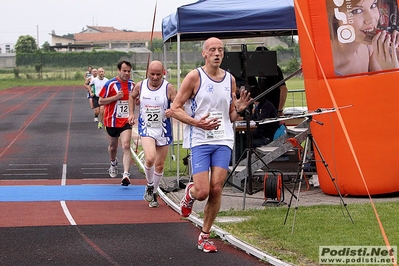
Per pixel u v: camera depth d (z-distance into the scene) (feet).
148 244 22.74
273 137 36.04
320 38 29.89
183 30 32.83
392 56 29.81
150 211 28.91
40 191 34.17
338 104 29.71
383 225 23.68
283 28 33.37
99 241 23.22
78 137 61.82
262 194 31.71
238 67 34.19
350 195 30.19
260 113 35.86
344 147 29.78
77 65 269.64
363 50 29.63
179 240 23.29
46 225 25.94
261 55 35.27
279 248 21.08
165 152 29.50
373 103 29.48
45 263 20.33
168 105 29.32
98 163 45.09
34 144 55.93
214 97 20.76
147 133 29.19
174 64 210.38
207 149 20.75
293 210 27.09
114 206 30.19
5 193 33.45
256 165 32.07
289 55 168.86
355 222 24.31
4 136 62.54
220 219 25.80
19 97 146.30
